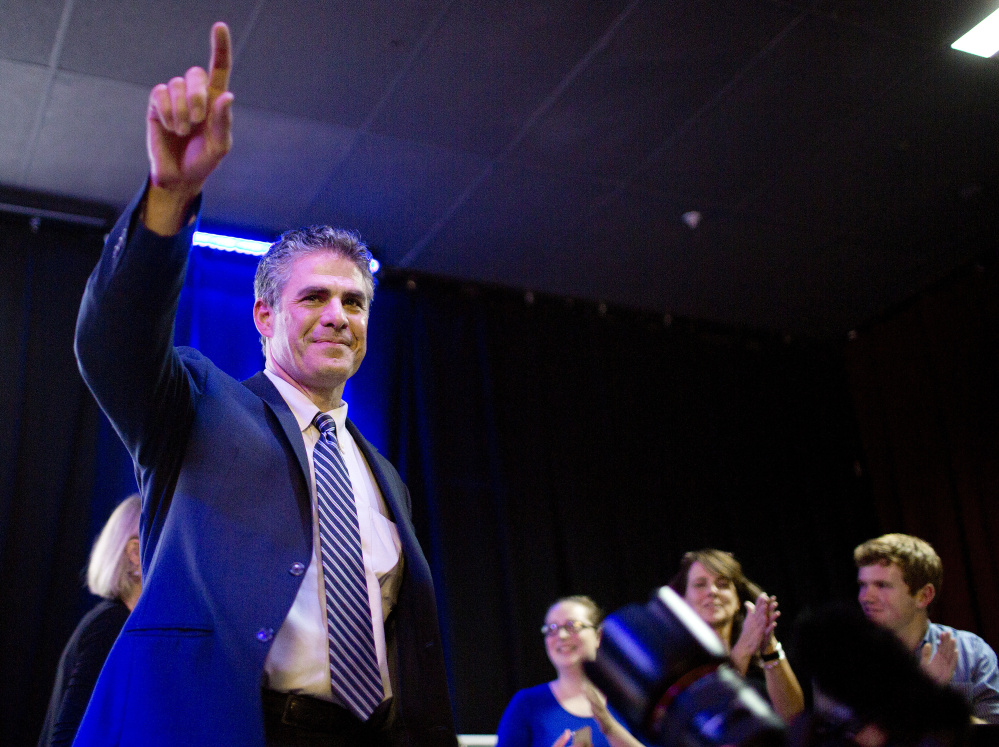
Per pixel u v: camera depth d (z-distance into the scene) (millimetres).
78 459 3998
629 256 5074
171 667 914
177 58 3473
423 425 4762
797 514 5594
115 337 958
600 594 4816
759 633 2404
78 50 3398
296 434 1136
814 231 4934
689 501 5332
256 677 922
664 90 3852
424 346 4961
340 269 1302
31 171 4070
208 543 1002
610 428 5277
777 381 5922
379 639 1100
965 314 5336
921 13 3521
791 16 3502
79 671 1870
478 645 4410
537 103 3875
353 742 1037
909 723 488
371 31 3410
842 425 5953
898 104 4031
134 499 2230
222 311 4508
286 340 1270
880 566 2549
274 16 3301
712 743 441
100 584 2105
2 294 4133
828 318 5879
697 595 2830
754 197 4609
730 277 5348
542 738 2551
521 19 3412
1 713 3457
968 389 5262
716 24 3514
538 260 5059
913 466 5488
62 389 4078
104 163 4059
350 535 1112
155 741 869
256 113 3797
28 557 3740
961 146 4328
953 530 5188
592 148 4176
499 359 5180
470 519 4684
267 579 992
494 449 4883
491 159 4199
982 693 2311
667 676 473
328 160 4133
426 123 3934
